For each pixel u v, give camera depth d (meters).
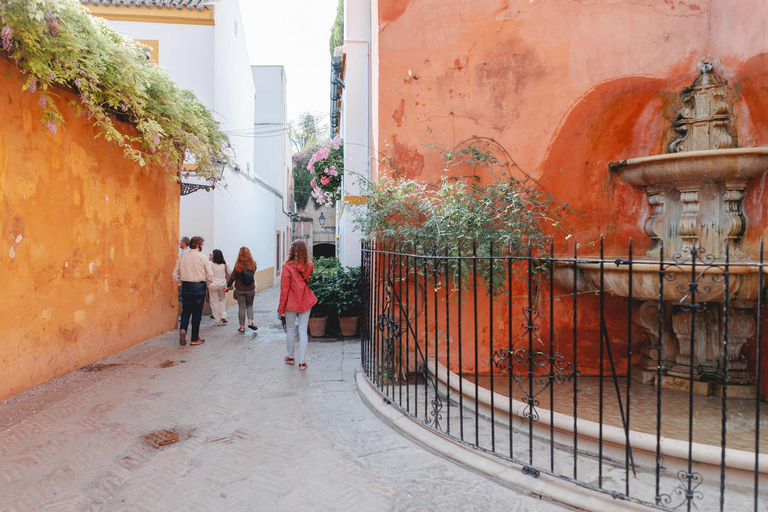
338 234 20.95
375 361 4.88
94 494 2.95
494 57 5.32
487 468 3.18
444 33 5.36
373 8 6.35
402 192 5.10
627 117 5.31
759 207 4.46
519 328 5.23
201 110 7.73
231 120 13.34
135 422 4.14
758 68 4.46
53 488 3.02
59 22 4.52
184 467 3.31
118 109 6.37
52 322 5.33
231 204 13.38
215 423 4.14
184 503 2.85
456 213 4.82
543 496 2.88
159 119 6.43
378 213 5.15
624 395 4.63
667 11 5.19
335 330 8.37
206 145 7.57
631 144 5.39
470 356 5.25
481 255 4.87
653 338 5.13
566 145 5.29
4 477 3.15
